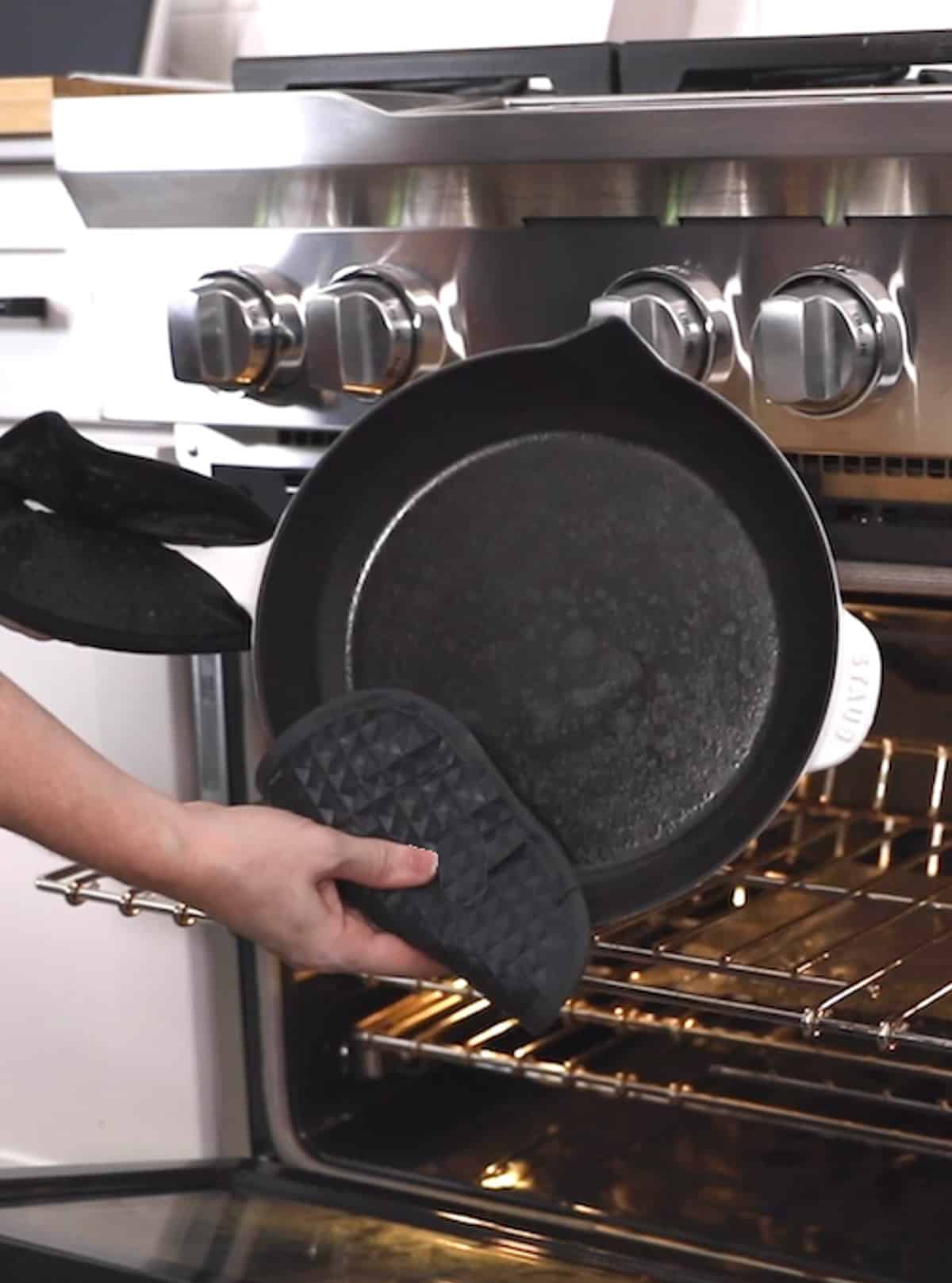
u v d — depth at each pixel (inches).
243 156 42.7
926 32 43.2
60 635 36.4
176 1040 49.7
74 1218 43.0
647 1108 49.5
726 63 45.0
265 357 42.8
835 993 40.6
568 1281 40.4
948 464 37.1
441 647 38.7
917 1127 47.6
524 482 38.5
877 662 35.1
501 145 39.3
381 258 41.7
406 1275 40.6
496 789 35.5
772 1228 42.9
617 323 34.6
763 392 38.0
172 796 48.5
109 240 45.4
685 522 37.3
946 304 35.7
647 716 37.4
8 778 33.3
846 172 35.9
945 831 50.1
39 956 52.0
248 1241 42.5
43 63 64.0
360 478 39.0
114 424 48.9
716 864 35.8
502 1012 35.3
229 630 37.7
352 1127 48.3
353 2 64.7
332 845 34.5
